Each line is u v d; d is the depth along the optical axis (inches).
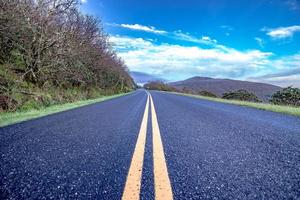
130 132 196.4
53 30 554.3
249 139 178.5
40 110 371.9
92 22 853.2
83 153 128.2
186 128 224.5
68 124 233.8
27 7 457.4
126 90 2257.6
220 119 303.9
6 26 406.9
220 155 130.9
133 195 76.7
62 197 74.6
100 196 75.6
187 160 119.0
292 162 120.5
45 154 124.4
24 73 477.4
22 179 89.0
